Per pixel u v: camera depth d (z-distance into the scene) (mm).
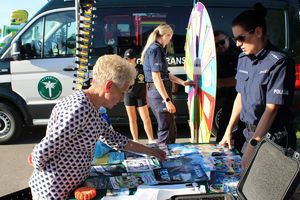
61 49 5352
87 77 3270
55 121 1852
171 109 3838
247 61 2404
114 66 1863
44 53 5367
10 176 4273
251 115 2371
